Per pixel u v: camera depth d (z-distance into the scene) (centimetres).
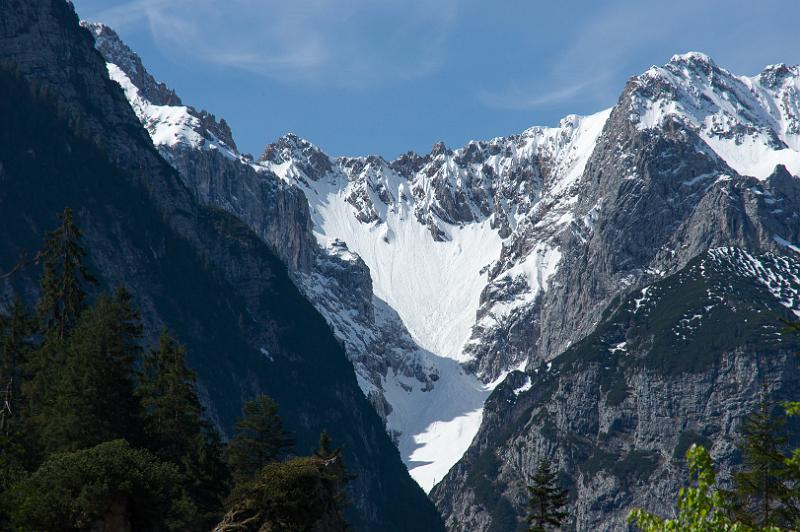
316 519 11938
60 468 12288
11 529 11712
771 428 12319
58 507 11838
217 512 14750
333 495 12650
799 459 8425
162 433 16775
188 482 15350
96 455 12675
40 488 12038
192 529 13050
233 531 11562
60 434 15062
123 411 15875
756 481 9331
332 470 13738
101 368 15738
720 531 6588
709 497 6675
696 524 6600
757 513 9238
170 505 12988
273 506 11825
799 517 8912
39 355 17500
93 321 17225
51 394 16375
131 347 17262
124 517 12131
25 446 14650
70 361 16100
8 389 16725
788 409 6756
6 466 13112
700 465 6694
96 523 11894
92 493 11925
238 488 14612
